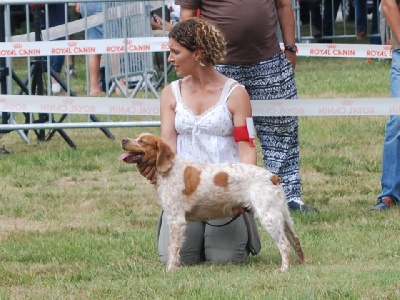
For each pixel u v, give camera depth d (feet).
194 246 32.19
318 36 104.17
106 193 46.01
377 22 100.94
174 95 32.48
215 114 31.91
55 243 35.78
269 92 40.16
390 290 26.66
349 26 116.67
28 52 53.06
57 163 53.11
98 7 71.26
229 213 30.50
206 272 30.07
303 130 62.03
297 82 84.79
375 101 40.52
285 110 40.27
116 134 63.26
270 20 39.40
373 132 61.05
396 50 40.55
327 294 26.45
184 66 31.89
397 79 40.57
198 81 32.27
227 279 28.78
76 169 51.96
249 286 27.73
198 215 30.60
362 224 37.81
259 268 30.94
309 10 106.01
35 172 51.29
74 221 40.29
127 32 61.57
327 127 62.90
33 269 32.01
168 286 28.02
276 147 41.01
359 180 47.91
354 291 26.55
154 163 30.12
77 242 35.86
